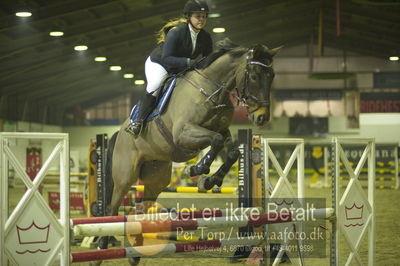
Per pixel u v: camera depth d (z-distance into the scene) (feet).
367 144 16.06
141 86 95.45
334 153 15.26
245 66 13.30
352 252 15.51
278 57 92.43
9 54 50.49
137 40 63.67
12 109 72.90
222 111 13.85
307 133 90.43
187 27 14.42
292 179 63.52
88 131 96.58
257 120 13.20
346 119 90.43
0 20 42.22
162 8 51.62
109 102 97.14
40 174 11.16
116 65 72.28
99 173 21.02
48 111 88.58
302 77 92.07
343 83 91.56
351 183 15.58
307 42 90.68
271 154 15.57
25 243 10.89
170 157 15.10
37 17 42.98
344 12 69.05
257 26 72.38
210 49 15.10
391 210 37.19
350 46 87.45
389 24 71.00
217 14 56.08
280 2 61.00
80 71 70.08
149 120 14.93
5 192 10.62
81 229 11.89
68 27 50.39
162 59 14.26
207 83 13.80
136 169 16.15
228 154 13.23
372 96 90.84
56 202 35.83
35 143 66.23
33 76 66.90
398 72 90.33
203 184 13.43
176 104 14.08
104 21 51.31
